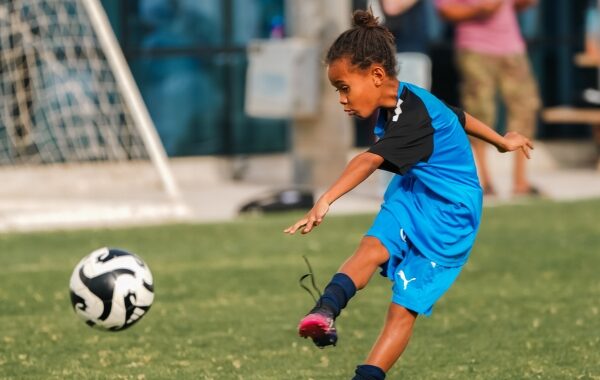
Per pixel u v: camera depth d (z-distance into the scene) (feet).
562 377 56.34
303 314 71.10
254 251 94.12
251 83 136.15
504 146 51.83
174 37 143.95
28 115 132.26
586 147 166.91
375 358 46.85
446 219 48.57
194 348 62.54
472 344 63.26
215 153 147.02
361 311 72.23
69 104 134.62
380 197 131.44
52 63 133.08
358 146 151.74
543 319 69.41
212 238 100.89
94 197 130.62
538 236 100.73
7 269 86.53
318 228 106.22
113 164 136.56
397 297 47.85
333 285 46.65
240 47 147.13
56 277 83.05
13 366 58.90
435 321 68.95
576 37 165.07
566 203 120.98
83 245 97.71
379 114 49.42
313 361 59.93
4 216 109.40
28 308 73.05
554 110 159.94
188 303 74.33
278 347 62.85
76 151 132.87
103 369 58.34
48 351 62.03
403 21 125.39
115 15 140.46
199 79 145.79
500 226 106.22
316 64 134.21
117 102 137.49
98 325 57.41
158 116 143.33
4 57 130.62
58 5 133.18
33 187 132.87
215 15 146.00
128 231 105.09
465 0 129.08
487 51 129.80
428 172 48.60
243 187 142.61
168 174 115.65
